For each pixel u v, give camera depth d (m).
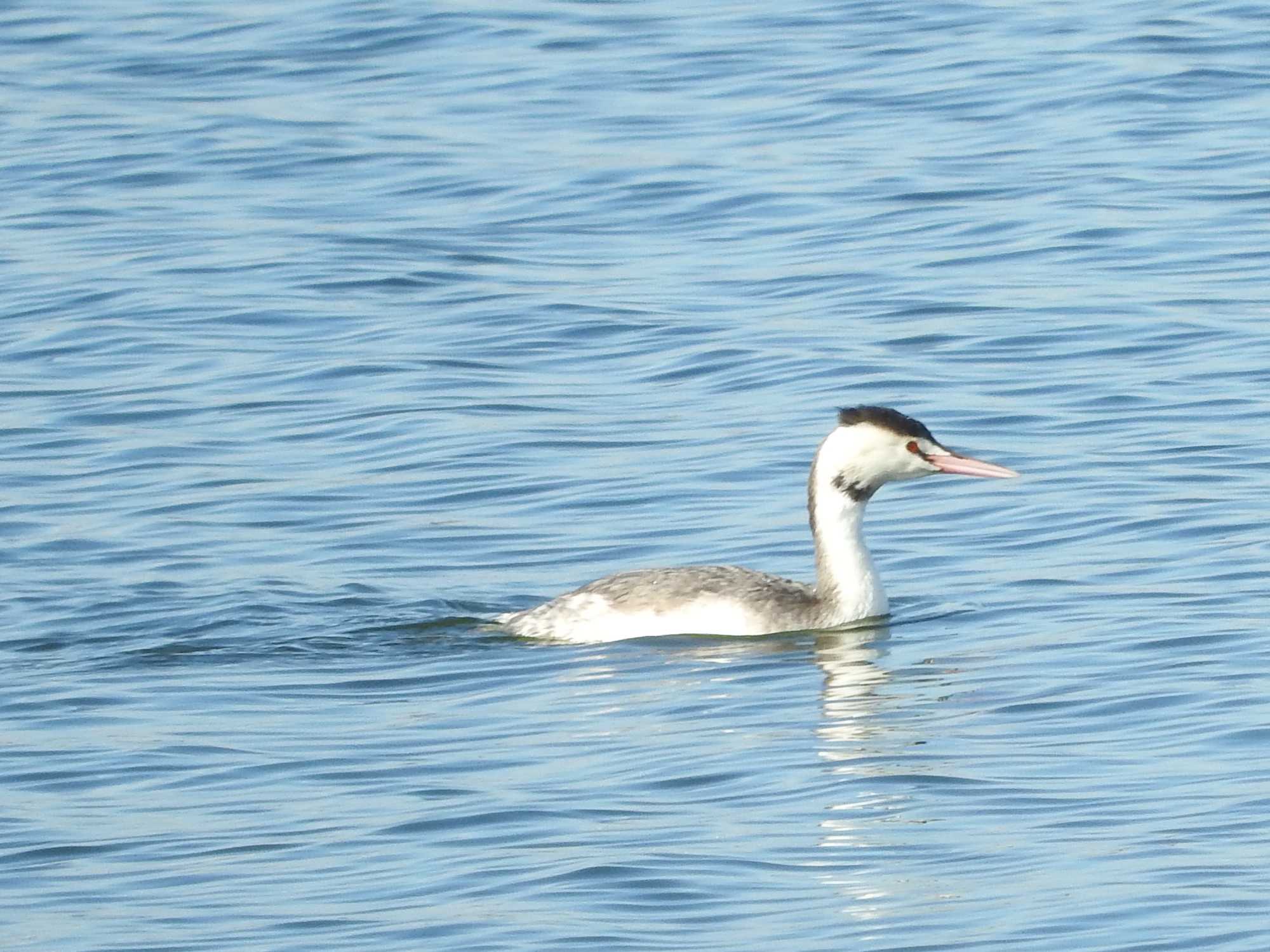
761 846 12.16
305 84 33.03
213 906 11.64
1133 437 19.81
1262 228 24.86
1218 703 14.00
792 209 26.80
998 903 11.23
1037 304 23.23
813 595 16.72
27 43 35.78
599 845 12.23
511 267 25.62
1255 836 11.88
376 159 29.55
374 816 12.84
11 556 18.50
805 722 14.30
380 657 16.16
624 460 20.12
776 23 34.72
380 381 22.39
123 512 19.45
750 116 30.36
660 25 34.97
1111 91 29.91
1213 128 28.31
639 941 10.95
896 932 10.96
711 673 15.59
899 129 29.31
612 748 13.91
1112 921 10.93
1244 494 18.22
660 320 23.66
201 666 16.00
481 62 33.56
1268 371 21.03
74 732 14.58
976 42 32.75
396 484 19.88
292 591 17.58
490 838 12.41
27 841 12.69
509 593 17.56
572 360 22.78
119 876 12.12
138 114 31.91
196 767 13.82
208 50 34.94
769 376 21.94
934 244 25.28
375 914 11.43
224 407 21.91
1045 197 26.34
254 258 26.09
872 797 12.75
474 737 14.27
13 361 23.36
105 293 25.11
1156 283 23.56
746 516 18.84
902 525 18.64
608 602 16.69
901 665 15.52
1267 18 32.50
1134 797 12.58
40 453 20.92
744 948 10.83
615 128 30.20
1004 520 18.39
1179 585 16.47
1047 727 13.91
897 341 22.59
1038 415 20.55
